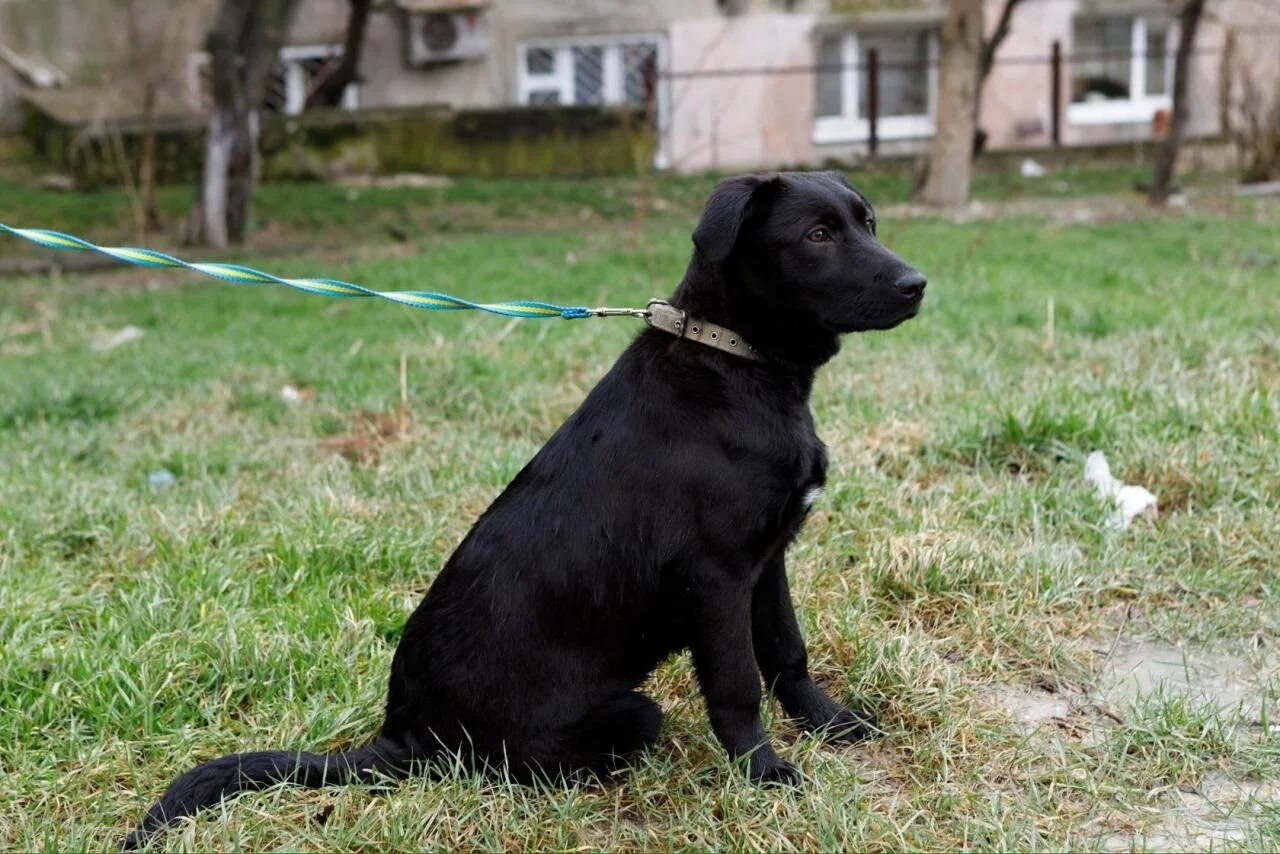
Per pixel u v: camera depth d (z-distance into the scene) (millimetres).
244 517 5293
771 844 3105
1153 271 10406
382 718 3752
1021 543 4820
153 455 6406
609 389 3391
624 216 17078
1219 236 12836
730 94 21719
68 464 6363
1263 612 4320
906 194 18156
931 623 4336
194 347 9297
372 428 6703
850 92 22500
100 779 3498
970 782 3393
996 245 12266
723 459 3221
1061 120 22469
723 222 3223
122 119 19719
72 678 3904
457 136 20797
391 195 18578
